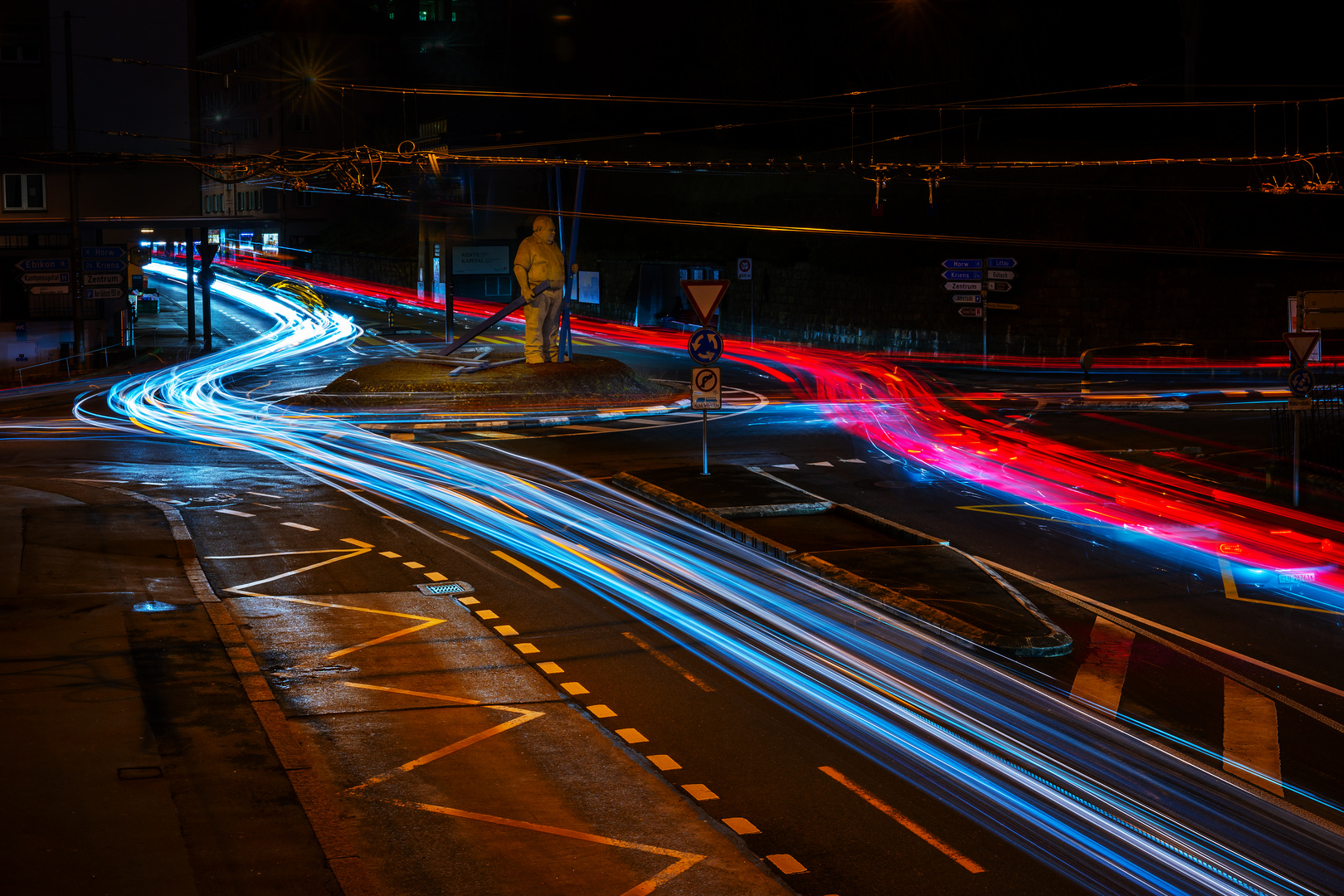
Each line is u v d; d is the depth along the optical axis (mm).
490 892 6234
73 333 45406
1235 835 7086
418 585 13016
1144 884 6449
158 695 9062
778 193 51781
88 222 46000
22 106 45094
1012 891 6348
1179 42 42969
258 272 92312
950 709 9242
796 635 11172
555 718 8977
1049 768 8078
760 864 6625
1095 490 18922
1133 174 39625
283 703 9242
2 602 11633
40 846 6371
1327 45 40188
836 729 8758
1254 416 27578
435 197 71438
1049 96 43906
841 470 20922
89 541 14602
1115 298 39531
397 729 8695
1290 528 16125
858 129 48906
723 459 22344
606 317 63281
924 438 24953
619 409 30156
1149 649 10883
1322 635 11312
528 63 74750
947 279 39719
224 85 93688
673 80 62781
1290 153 38125
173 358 46406
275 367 42500
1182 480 19797
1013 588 12367
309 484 19594
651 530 15938
